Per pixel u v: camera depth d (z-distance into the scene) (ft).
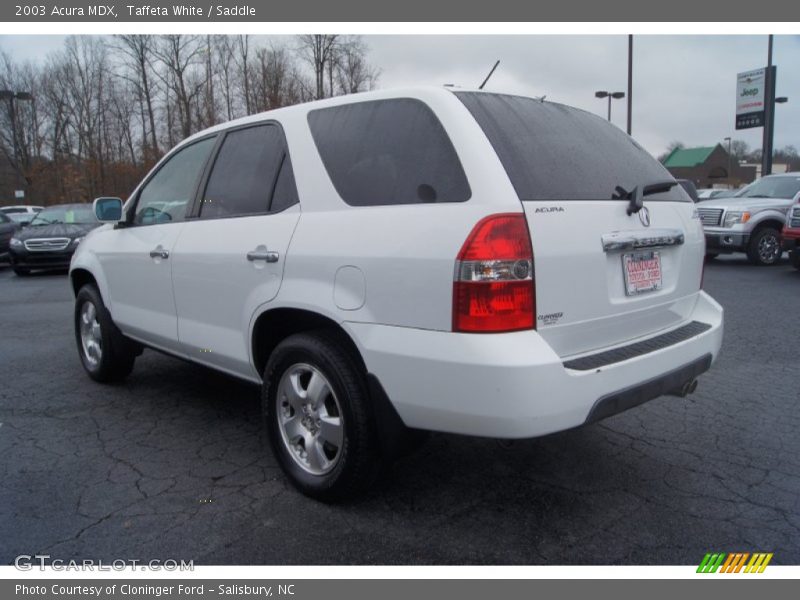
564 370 7.88
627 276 9.32
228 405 14.82
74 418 14.01
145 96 123.95
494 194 7.96
